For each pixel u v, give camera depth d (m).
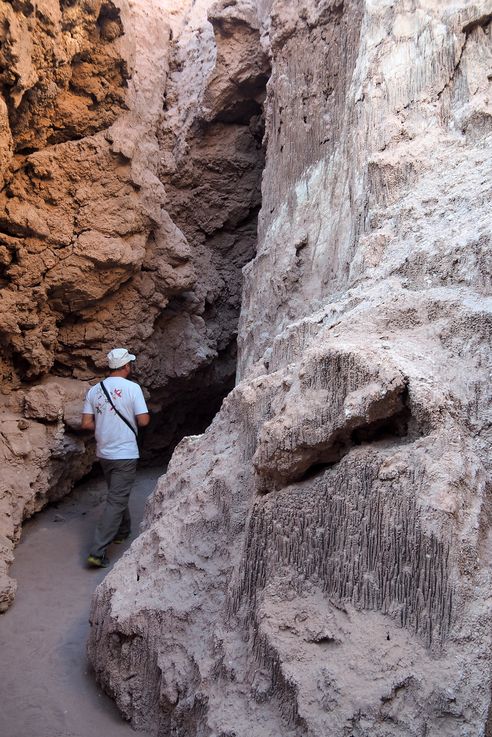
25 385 5.93
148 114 6.79
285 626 2.46
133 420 5.03
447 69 4.01
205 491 3.27
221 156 7.11
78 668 3.50
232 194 7.29
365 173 4.06
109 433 4.95
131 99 6.43
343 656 2.29
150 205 6.32
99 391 5.07
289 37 5.57
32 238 5.59
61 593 4.42
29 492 5.27
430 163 3.82
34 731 2.98
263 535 2.68
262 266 5.27
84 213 5.80
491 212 3.24
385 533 2.37
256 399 3.28
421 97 4.02
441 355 2.79
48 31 4.72
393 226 3.71
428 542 2.25
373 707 2.13
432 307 2.99
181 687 2.77
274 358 3.83
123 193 6.01
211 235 7.42
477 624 2.15
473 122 3.83
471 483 2.37
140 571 3.28
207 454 3.64
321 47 5.22
